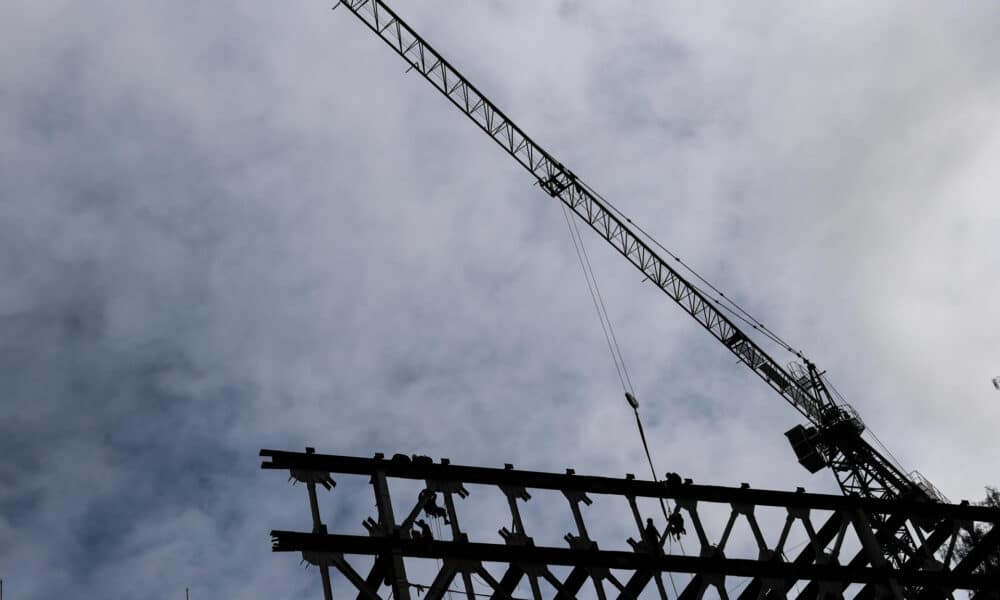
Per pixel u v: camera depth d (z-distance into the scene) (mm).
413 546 27094
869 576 31844
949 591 32906
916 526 34656
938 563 33188
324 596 25359
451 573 27141
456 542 27562
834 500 33156
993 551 34000
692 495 31656
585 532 29516
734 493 32156
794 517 32406
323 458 27797
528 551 28312
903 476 79188
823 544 33219
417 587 26641
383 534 27031
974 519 34719
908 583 32406
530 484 30031
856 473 79688
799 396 84750
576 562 28812
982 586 33375
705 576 30078
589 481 30766
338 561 26125
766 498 32406
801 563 31516
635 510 30719
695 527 30984
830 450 80938
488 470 29578
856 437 80312
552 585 28156
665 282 87688
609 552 29281
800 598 32188
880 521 34031
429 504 28812
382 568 27203
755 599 30875
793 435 81812
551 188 85562
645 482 31406
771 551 31203
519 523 28844
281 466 27344
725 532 31109
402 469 28531
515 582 28422
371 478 28359
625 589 28828
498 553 27938
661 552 29938
